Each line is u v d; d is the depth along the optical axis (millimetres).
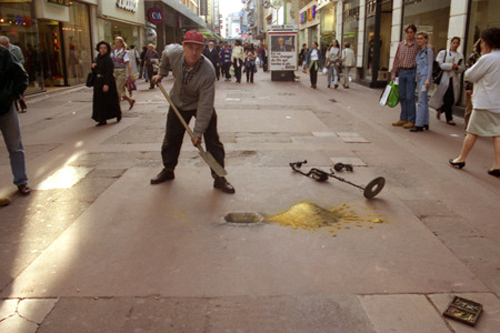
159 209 4219
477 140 7332
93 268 3135
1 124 4504
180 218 4008
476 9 9961
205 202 4395
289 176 5242
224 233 3691
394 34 15180
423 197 4586
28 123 9172
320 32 29594
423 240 3576
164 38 35062
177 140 4859
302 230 3750
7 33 13586
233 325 2508
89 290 2857
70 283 2941
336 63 16500
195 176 5219
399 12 14773
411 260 3246
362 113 10242
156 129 8180
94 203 4387
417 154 6387
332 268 3123
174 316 2588
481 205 4371
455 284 2932
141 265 3174
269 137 7441
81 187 4871
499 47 5312
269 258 3268
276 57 20109
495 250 3418
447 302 2729
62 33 17250
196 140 4379
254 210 4199
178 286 2900
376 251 3381
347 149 6637
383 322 2539
